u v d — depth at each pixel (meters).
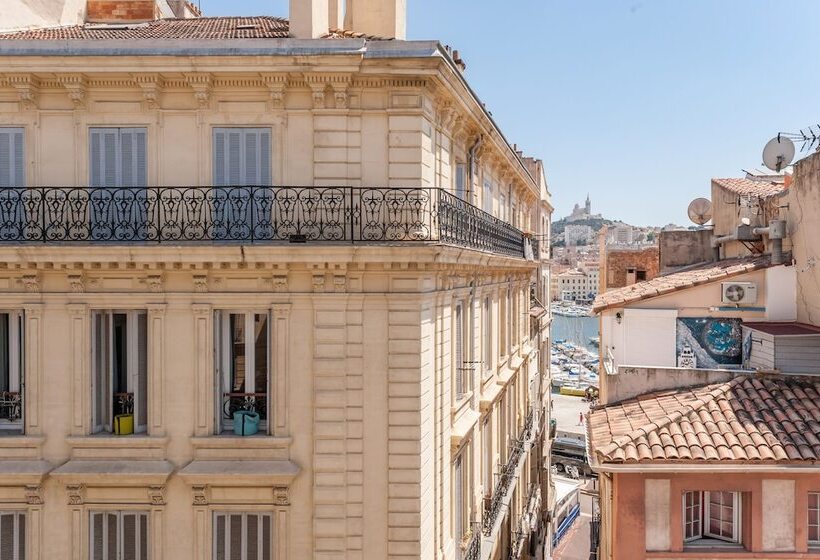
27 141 13.47
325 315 13.13
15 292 13.20
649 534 12.02
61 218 13.16
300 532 13.24
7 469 13.05
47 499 13.28
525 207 33.97
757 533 11.81
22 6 17.05
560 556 48.09
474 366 17.84
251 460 13.20
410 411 13.16
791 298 16.23
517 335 28.11
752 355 15.93
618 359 17.42
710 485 11.92
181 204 13.28
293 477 13.05
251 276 13.22
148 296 13.16
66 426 13.34
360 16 17.22
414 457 13.16
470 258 15.65
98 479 13.04
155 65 12.78
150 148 13.39
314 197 13.16
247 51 12.68
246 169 13.43
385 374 13.19
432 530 13.96
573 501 56.88
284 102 13.31
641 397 14.90
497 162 22.98
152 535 13.20
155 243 12.79
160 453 13.27
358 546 13.18
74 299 13.20
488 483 20.73
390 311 13.12
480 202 20.06
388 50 12.75
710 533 12.42
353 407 13.21
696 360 16.97
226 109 13.38
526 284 31.58
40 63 12.75
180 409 13.30
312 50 12.62
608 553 14.84
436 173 14.45
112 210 13.34
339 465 13.20
